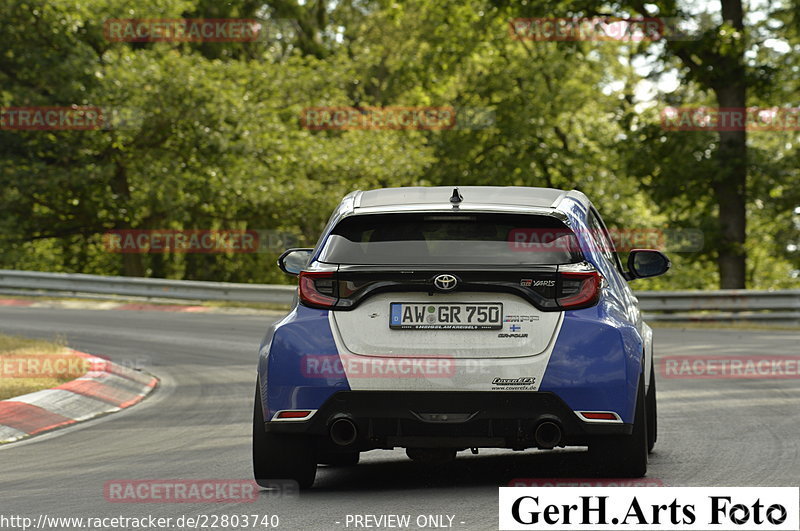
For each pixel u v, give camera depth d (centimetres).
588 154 14725
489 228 2170
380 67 18988
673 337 6519
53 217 13425
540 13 10706
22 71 11856
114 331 6506
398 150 13625
